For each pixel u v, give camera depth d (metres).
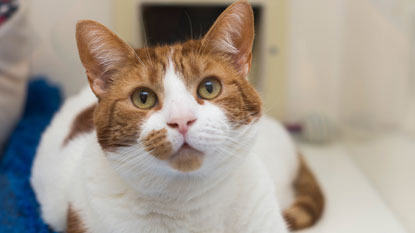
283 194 1.54
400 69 1.50
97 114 0.96
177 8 2.15
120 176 0.95
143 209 0.96
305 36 2.24
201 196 0.96
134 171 0.90
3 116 1.79
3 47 1.76
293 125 2.25
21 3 1.91
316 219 1.47
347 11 2.17
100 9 2.14
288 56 2.25
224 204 1.00
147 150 0.86
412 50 1.40
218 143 0.86
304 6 2.20
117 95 0.93
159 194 0.94
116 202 0.97
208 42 0.97
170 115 0.84
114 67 0.97
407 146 1.43
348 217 1.51
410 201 1.39
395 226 1.44
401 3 1.49
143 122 0.88
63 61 2.14
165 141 0.84
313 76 2.29
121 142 0.90
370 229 1.43
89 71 0.96
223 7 2.15
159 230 0.98
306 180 1.67
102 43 0.95
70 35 2.11
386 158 1.63
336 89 2.32
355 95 2.06
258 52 2.22
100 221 0.98
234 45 1.00
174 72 0.91
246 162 1.08
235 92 0.94
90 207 1.01
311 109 2.34
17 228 1.31
